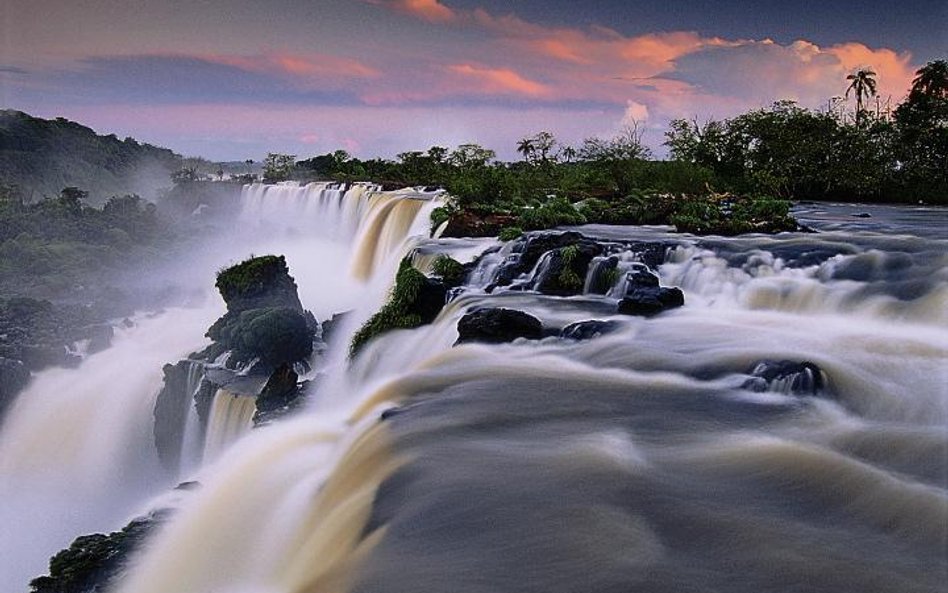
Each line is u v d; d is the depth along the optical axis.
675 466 12.28
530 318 21.58
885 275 24.27
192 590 13.89
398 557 9.60
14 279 65.06
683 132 86.94
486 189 51.75
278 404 26.12
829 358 17.53
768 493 11.28
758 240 31.78
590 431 13.96
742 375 16.62
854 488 11.25
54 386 38.25
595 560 9.40
